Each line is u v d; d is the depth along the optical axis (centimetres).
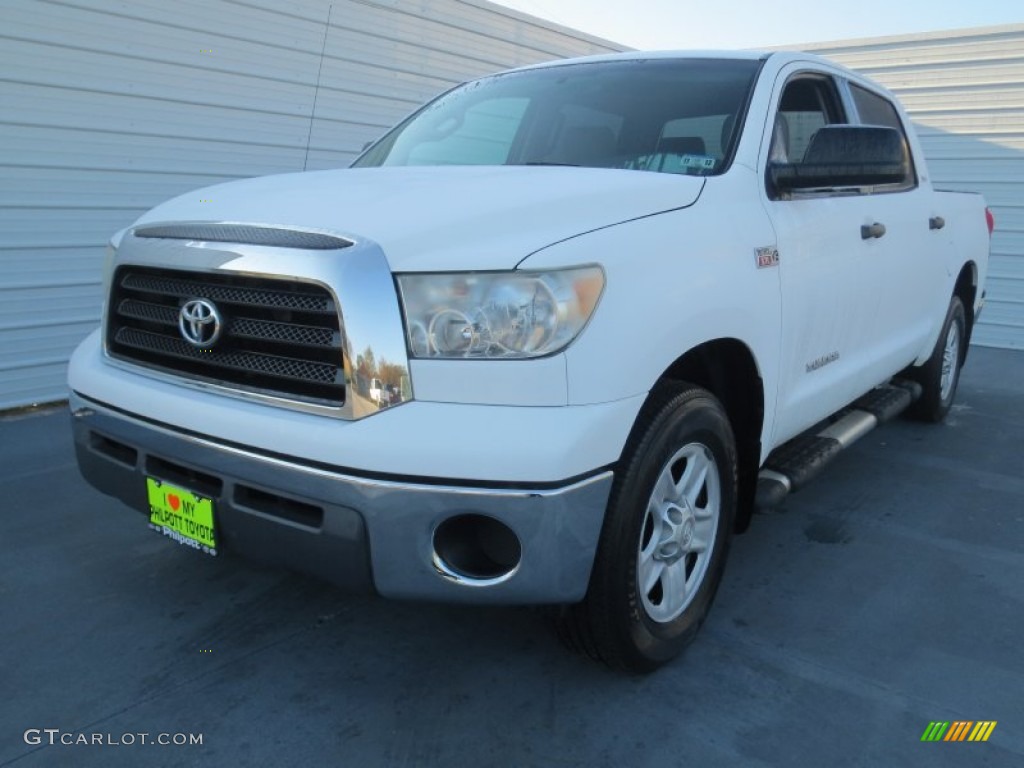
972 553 365
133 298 266
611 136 321
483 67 880
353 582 215
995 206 989
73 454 469
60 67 558
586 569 220
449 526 213
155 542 353
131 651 273
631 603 240
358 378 207
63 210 577
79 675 259
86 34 567
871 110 424
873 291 376
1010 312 980
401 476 204
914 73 1028
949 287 500
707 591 281
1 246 549
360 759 224
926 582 336
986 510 416
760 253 279
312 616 297
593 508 215
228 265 226
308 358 219
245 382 231
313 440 210
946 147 1017
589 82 354
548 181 257
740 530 312
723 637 290
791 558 356
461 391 206
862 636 293
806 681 265
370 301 206
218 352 237
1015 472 476
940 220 463
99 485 275
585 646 247
